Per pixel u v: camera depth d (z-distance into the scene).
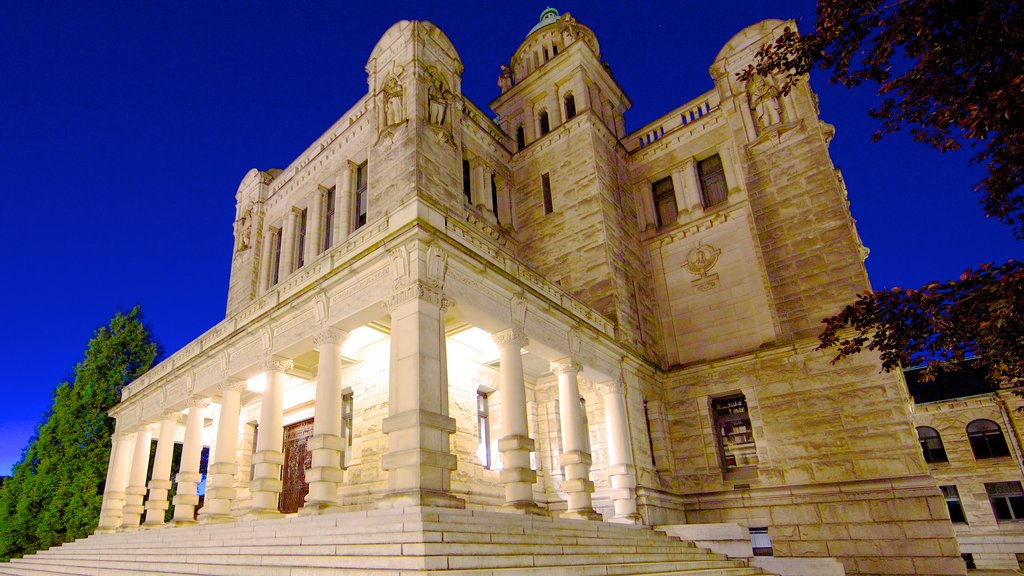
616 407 21.17
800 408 21.55
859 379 20.72
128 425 25.08
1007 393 36.94
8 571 21.20
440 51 24.56
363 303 15.61
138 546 17.14
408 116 22.14
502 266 18.03
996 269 7.82
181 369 21.88
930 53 8.09
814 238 23.19
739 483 21.89
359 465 19.52
